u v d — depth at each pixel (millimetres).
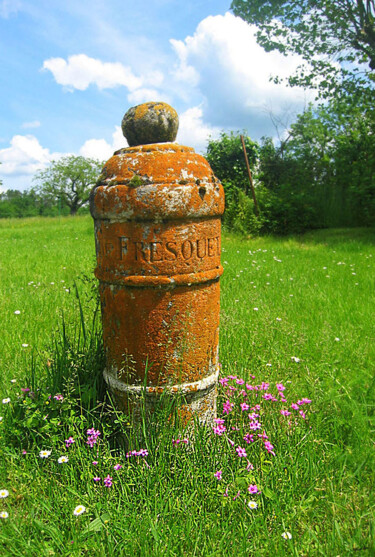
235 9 15695
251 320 4293
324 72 15641
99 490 2070
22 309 4781
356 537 1815
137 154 2213
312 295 5605
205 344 2398
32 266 7828
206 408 2482
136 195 2113
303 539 1849
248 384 2904
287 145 17516
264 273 7137
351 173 15438
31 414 2459
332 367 3256
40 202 71500
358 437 2375
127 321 2281
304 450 2312
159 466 2133
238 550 1762
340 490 2133
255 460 2268
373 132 15484
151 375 2318
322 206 15195
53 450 2289
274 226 14391
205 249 2293
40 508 1971
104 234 2277
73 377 2621
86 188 58438
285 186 15398
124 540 1780
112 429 2492
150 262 2174
